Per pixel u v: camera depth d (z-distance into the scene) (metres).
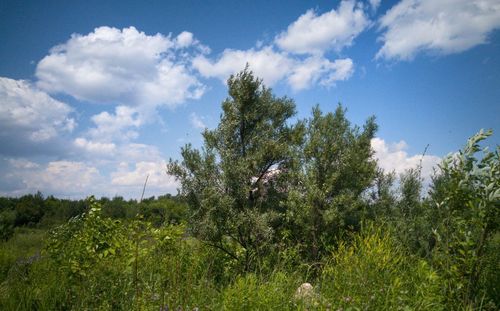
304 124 10.67
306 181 9.69
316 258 8.59
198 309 4.75
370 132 10.76
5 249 10.73
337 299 4.85
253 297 5.04
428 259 5.77
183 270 6.19
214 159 10.15
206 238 9.09
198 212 9.57
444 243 5.25
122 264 6.24
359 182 10.09
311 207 9.45
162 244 6.45
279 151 10.15
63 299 5.78
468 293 4.61
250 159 10.10
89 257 5.99
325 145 9.99
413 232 7.02
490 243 5.26
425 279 4.91
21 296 5.59
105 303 5.46
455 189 5.03
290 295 5.15
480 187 5.00
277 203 10.39
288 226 9.96
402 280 5.18
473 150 5.02
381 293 4.76
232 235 9.55
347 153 10.09
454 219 5.11
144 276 6.22
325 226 9.45
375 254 5.52
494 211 4.75
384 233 6.37
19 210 31.89
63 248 6.60
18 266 7.39
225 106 10.71
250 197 10.41
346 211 9.59
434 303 4.52
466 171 5.05
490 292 4.84
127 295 5.67
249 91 10.54
